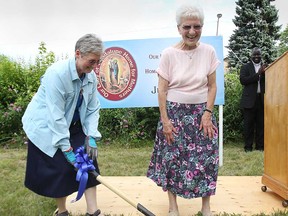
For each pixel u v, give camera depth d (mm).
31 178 3279
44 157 3234
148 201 4145
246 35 24062
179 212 3811
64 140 3115
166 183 3502
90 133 3289
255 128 8219
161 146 3576
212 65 3477
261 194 4367
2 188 4953
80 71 3143
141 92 6281
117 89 6324
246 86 7641
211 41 5719
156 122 8773
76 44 3074
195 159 3451
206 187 3457
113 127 8891
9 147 8703
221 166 6277
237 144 8781
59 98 3113
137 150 8102
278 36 24172
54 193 3213
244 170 5953
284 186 3928
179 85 3443
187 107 3457
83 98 3252
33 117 3236
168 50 3473
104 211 3844
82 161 3092
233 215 3658
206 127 3445
